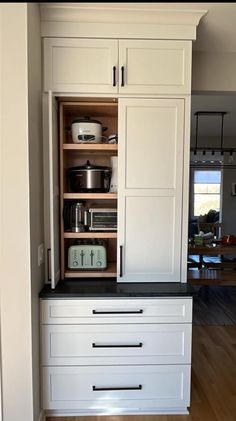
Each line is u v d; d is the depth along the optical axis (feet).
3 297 5.55
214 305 12.99
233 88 8.15
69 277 7.14
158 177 6.67
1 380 5.63
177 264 6.81
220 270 13.79
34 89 5.84
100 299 6.18
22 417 5.67
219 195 21.86
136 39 6.40
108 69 6.43
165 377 6.38
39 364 6.18
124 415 6.44
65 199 7.38
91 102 6.81
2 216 5.46
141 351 6.31
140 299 6.22
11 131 5.40
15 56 5.32
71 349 6.24
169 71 6.48
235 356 8.77
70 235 7.07
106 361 6.29
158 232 6.75
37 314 6.03
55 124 6.59
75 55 6.37
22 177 5.45
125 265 6.79
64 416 6.42
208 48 7.85
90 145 6.89
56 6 5.98
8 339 5.60
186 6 5.98
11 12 5.27
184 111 6.57
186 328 6.30
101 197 6.99
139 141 6.60
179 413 6.49
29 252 5.53
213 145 20.83
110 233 7.09
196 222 20.70
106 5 5.95
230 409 6.61
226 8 6.04
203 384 7.45
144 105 6.55
